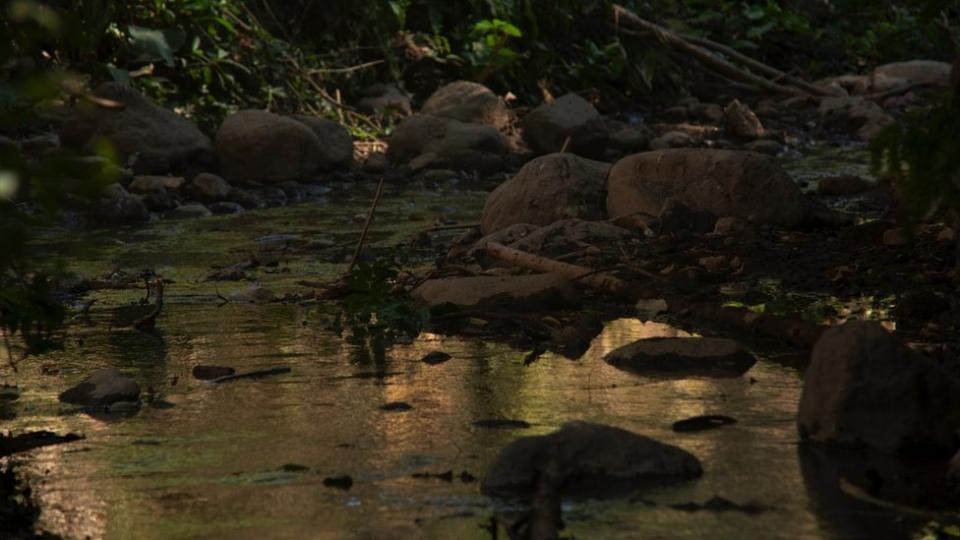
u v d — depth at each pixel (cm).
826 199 1484
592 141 1934
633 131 2039
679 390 688
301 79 2022
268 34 1988
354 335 848
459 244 1186
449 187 1723
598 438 554
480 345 809
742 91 2525
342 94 2134
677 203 1143
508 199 1200
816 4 2905
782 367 734
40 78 351
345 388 711
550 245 1071
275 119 1694
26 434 633
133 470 580
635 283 945
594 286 943
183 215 1486
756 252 1053
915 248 1010
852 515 502
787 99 2472
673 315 877
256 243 1275
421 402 678
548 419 639
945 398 581
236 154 1672
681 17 2714
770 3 2730
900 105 2464
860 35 2905
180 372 759
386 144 1944
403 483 552
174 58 1916
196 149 1656
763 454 576
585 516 505
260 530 504
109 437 631
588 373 730
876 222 1076
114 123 1611
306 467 575
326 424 642
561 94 2423
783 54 2825
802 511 507
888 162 568
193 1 1892
